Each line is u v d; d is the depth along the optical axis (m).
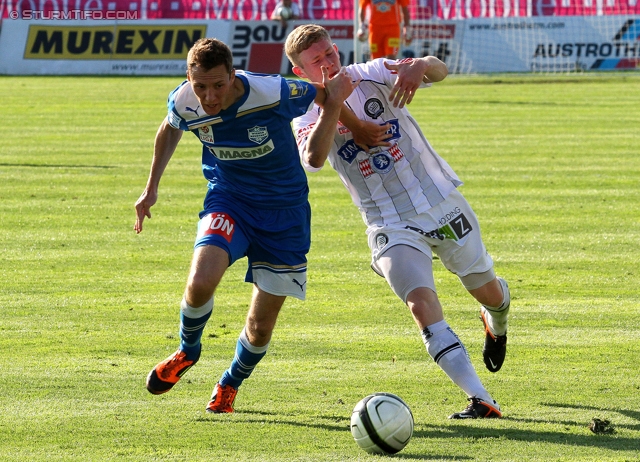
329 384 14.33
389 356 15.80
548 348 16.25
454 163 36.25
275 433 12.06
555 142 41.28
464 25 76.81
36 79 75.19
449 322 18.02
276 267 12.95
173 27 80.31
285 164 12.89
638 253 23.22
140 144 41.41
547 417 12.71
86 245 24.09
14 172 34.34
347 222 26.88
